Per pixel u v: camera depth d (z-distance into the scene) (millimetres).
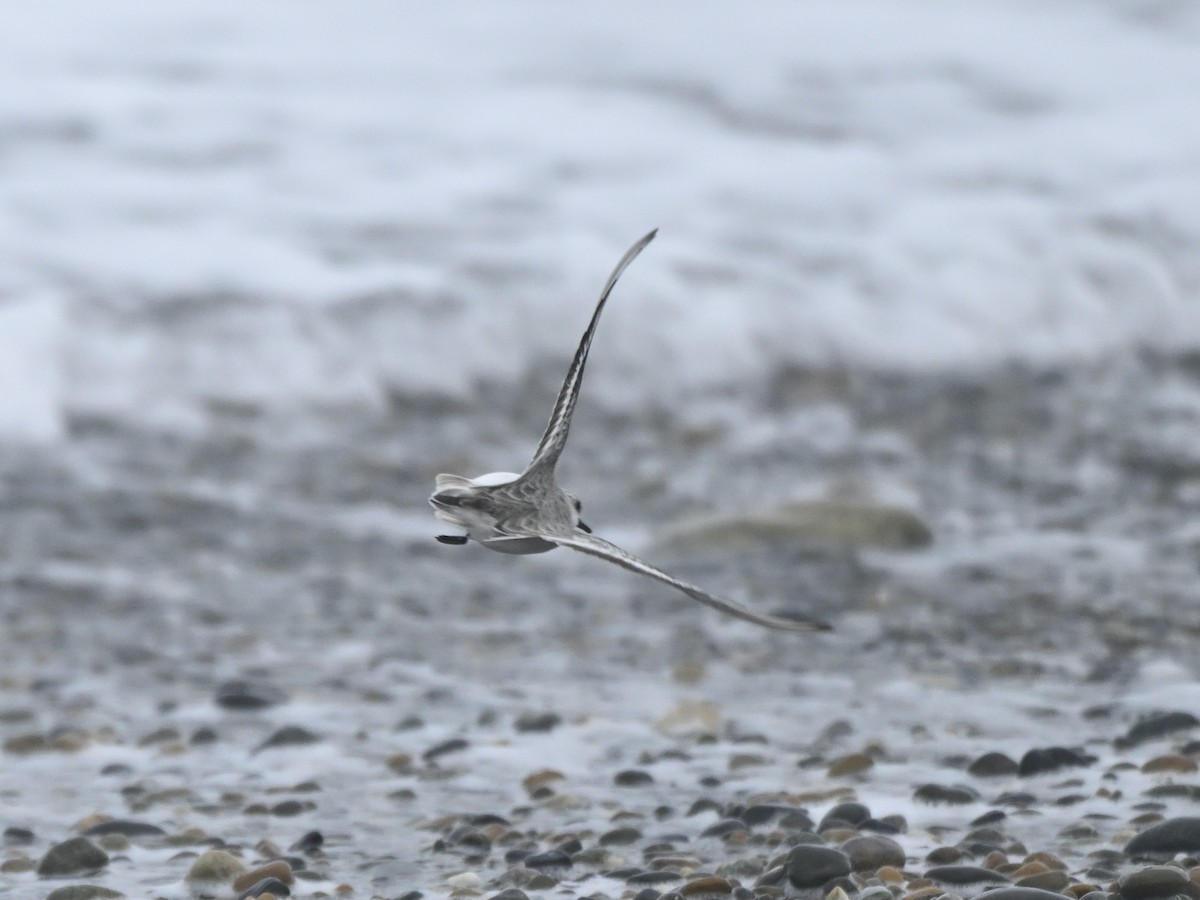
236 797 12984
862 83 41719
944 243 34531
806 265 33312
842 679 16172
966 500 24016
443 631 18281
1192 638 17250
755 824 11906
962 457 26609
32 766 13812
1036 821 11812
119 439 26344
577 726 14828
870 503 21844
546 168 36281
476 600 19562
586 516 23297
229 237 31531
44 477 24359
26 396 26609
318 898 10641
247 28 41719
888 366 32031
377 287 30312
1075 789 12578
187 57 39844
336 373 28906
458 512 7008
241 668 16828
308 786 13172
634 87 40562
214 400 27906
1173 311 34656
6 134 34969
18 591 19484
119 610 18922
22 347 27125
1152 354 33750
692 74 41375
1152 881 9805
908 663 16594
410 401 28984
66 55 39062
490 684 16250
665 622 18578
